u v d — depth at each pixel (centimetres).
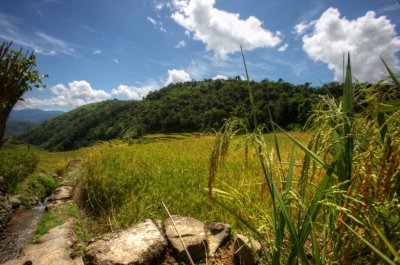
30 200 913
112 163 1113
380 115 124
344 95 148
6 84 789
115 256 370
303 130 175
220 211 548
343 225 123
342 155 144
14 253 570
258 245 338
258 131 168
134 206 640
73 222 638
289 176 170
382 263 122
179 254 386
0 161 1110
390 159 103
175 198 680
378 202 113
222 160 167
